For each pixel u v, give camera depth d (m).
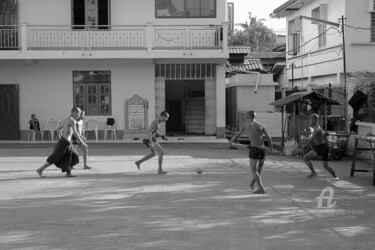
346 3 23.05
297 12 30.25
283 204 10.02
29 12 23.95
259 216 8.98
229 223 8.45
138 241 7.34
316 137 13.14
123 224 8.36
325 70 25.72
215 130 24.69
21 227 8.15
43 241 7.34
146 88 24.19
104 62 23.97
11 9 23.92
